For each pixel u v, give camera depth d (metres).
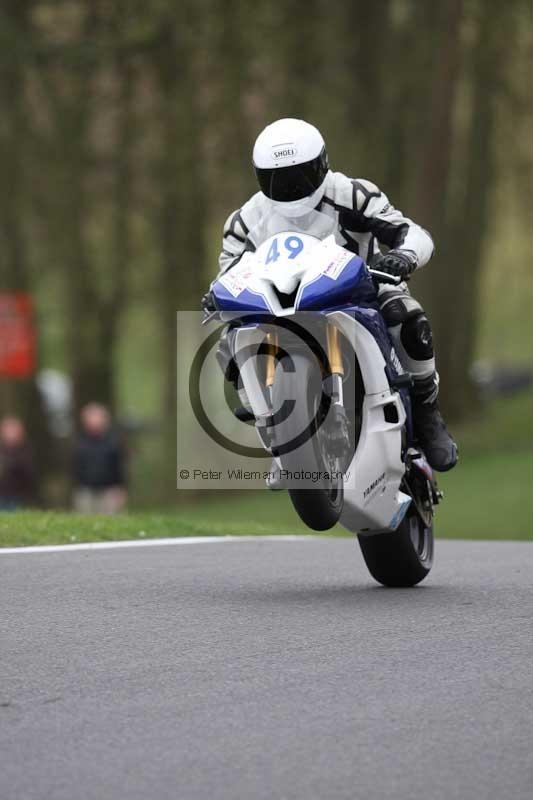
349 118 89.94
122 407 187.75
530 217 111.38
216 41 85.06
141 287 101.75
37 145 92.00
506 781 13.67
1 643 19.62
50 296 113.19
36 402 106.62
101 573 26.75
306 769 14.01
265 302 21.59
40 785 13.55
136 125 92.12
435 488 26.48
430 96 88.94
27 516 37.00
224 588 25.20
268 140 22.86
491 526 75.94
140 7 83.12
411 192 91.25
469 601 23.64
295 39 86.06
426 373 24.86
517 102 95.94
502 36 88.00
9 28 84.50
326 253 22.28
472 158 103.19
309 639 20.02
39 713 15.97
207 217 96.50
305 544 35.28
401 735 15.12
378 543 25.33
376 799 13.18
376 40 90.81
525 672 17.92
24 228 98.31
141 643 19.67
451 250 107.50
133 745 14.78
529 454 99.69
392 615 22.08
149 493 106.69
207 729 15.34
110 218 98.94
